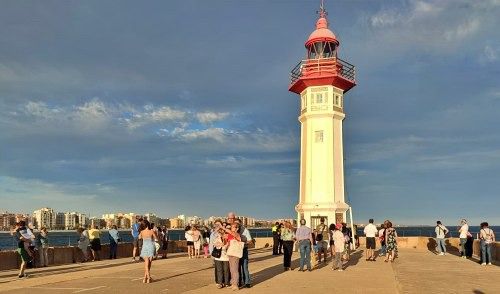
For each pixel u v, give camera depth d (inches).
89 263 857.5
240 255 521.7
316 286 546.9
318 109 1325.0
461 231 1013.2
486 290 512.4
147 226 594.6
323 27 1392.7
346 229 893.2
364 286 546.0
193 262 860.6
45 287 538.6
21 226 638.5
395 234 919.7
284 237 734.5
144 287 538.6
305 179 1327.5
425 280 601.6
